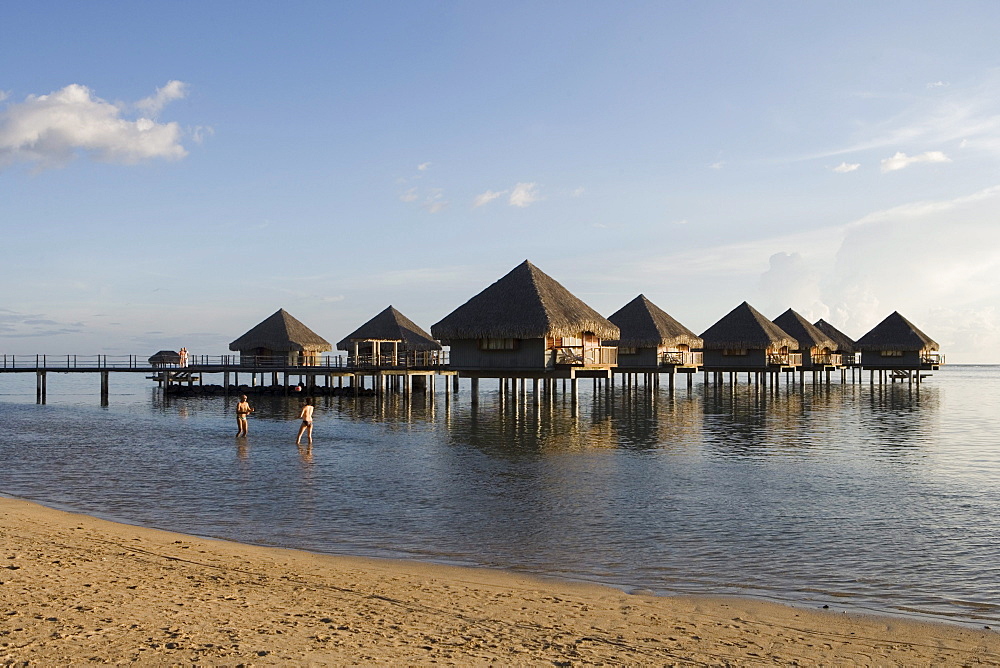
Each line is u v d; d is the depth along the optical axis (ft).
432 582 32.30
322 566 34.60
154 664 21.50
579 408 143.43
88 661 21.61
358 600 29.07
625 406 149.07
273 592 29.71
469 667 22.27
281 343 179.42
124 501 52.26
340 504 51.21
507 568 35.88
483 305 121.29
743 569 35.88
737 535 42.65
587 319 122.72
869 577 34.71
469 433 96.17
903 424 113.29
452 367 121.60
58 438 90.58
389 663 22.27
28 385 284.20
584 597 30.63
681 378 332.80
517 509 49.60
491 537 42.11
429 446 82.69
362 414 125.29
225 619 25.89
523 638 25.26
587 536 42.34
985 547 40.14
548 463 70.03
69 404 159.43
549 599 30.09
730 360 188.24
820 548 39.86
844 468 67.67
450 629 25.89
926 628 27.53
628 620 27.66
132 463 69.87
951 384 324.19
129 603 27.30
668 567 36.22
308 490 56.29
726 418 121.29
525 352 117.29
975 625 28.32
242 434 93.20
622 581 33.81
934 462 71.72
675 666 23.26
